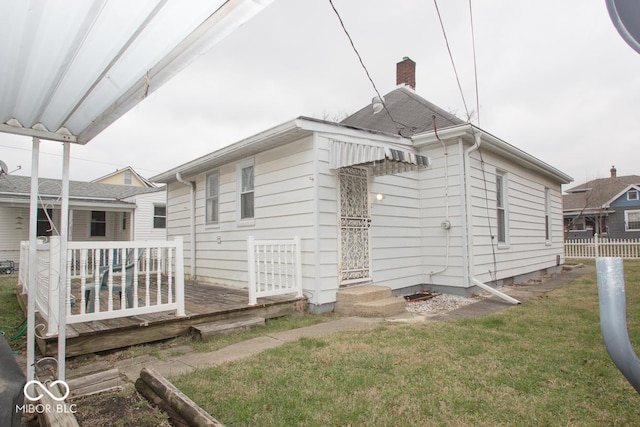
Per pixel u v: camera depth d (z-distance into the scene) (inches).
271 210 267.3
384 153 201.8
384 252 273.6
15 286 400.5
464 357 136.6
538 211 426.9
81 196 640.4
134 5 50.5
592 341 154.3
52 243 144.3
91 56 64.6
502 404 100.0
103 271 206.8
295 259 235.5
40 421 93.7
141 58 64.9
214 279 335.9
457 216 282.5
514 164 369.4
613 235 1005.2
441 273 291.3
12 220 604.1
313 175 233.8
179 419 88.1
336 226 241.8
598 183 1135.6
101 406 99.7
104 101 83.9
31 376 107.6
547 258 444.8
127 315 162.9
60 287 112.9
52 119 97.3
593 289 301.3
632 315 197.5
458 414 95.2
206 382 117.3
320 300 229.5
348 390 109.8
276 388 112.0
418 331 173.6
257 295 212.4
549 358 133.9
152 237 688.4
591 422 90.6
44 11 52.2
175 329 176.4
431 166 298.7
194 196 372.8
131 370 135.3
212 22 54.9
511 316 204.2
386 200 278.1
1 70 70.0
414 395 105.8
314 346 154.5
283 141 252.5
